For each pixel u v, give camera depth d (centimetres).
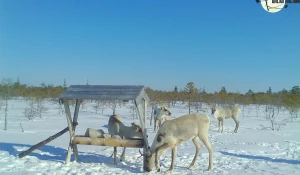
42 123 2180
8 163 930
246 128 2134
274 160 1045
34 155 1055
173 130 870
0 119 2394
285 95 4244
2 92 2503
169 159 1036
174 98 4391
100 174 822
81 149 1195
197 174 834
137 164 958
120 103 4094
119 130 984
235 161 1019
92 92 923
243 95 5316
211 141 1517
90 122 2283
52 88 5391
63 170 859
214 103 3781
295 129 2122
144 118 938
